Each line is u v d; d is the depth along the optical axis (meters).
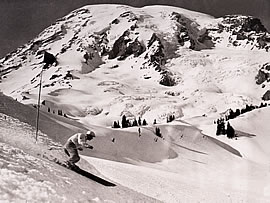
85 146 13.88
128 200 12.73
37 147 15.48
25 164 10.18
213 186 37.53
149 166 69.19
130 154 73.00
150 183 27.58
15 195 7.61
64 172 11.66
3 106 42.62
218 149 94.75
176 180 35.09
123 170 30.73
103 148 70.00
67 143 13.89
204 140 98.44
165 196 24.55
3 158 9.76
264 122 131.38
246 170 74.44
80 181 11.66
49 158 13.86
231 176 66.31
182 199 25.11
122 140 77.94
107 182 14.26
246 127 124.12
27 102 188.75
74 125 74.19
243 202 30.27
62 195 8.97
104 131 78.38
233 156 91.12
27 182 8.59
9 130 17.97
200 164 77.50
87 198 9.94
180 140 94.50
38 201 7.81
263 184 49.94
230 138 111.00
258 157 94.38
